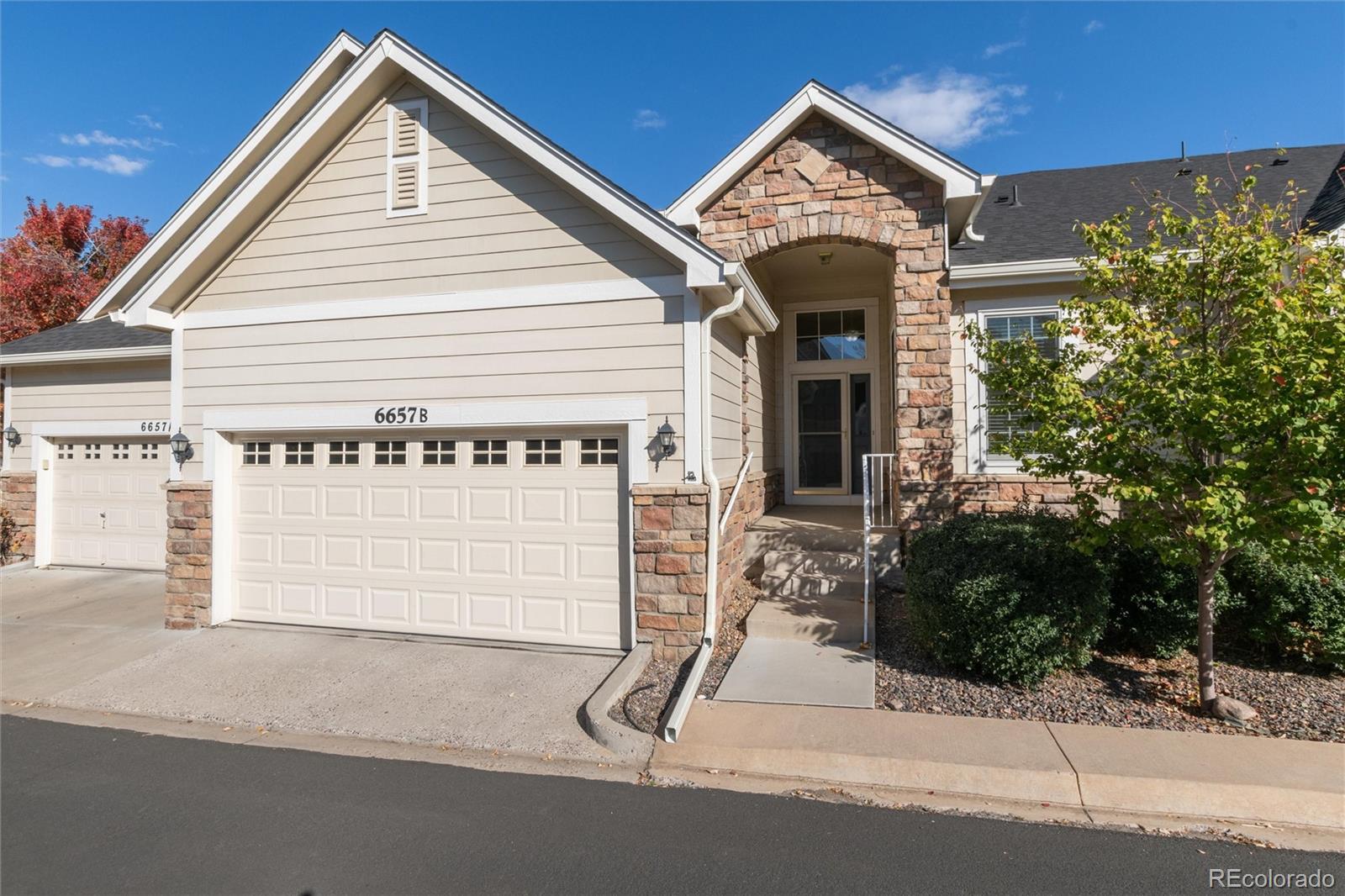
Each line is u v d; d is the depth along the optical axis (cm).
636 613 627
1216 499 404
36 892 315
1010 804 387
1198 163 1095
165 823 375
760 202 844
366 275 702
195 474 746
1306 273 488
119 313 727
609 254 647
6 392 1159
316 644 676
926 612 555
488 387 669
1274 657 568
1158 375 463
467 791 409
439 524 692
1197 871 324
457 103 658
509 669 603
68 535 1127
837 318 1092
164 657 655
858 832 359
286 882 321
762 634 645
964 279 798
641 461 633
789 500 1093
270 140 783
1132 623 575
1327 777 384
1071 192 1063
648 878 321
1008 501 804
